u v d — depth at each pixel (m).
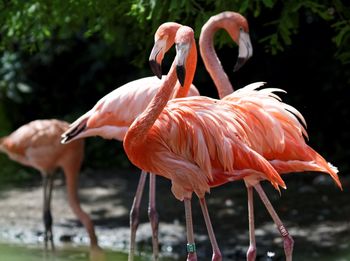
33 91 18.41
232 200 12.60
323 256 9.69
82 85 18.19
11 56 17.91
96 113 8.83
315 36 15.46
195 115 6.96
